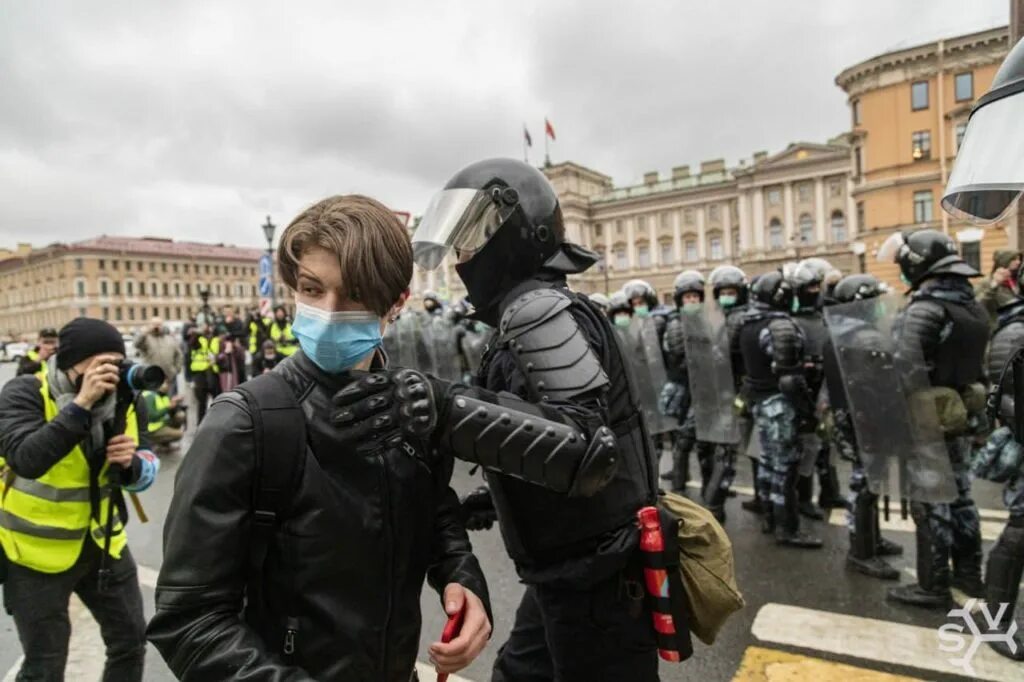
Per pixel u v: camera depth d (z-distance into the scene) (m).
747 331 4.42
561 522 1.46
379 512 1.04
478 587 1.24
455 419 1.09
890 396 3.28
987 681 2.59
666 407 5.47
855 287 4.39
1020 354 2.36
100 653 3.02
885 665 2.73
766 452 4.34
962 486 3.39
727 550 1.59
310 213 1.04
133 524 5.01
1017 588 2.79
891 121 34.31
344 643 1.00
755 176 57.38
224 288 79.31
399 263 1.05
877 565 3.66
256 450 0.97
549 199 1.64
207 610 0.94
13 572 2.09
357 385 0.99
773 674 2.69
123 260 70.75
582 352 1.33
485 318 1.71
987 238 27.92
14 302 76.12
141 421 2.40
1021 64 1.12
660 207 65.31
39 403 2.10
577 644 1.52
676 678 2.69
